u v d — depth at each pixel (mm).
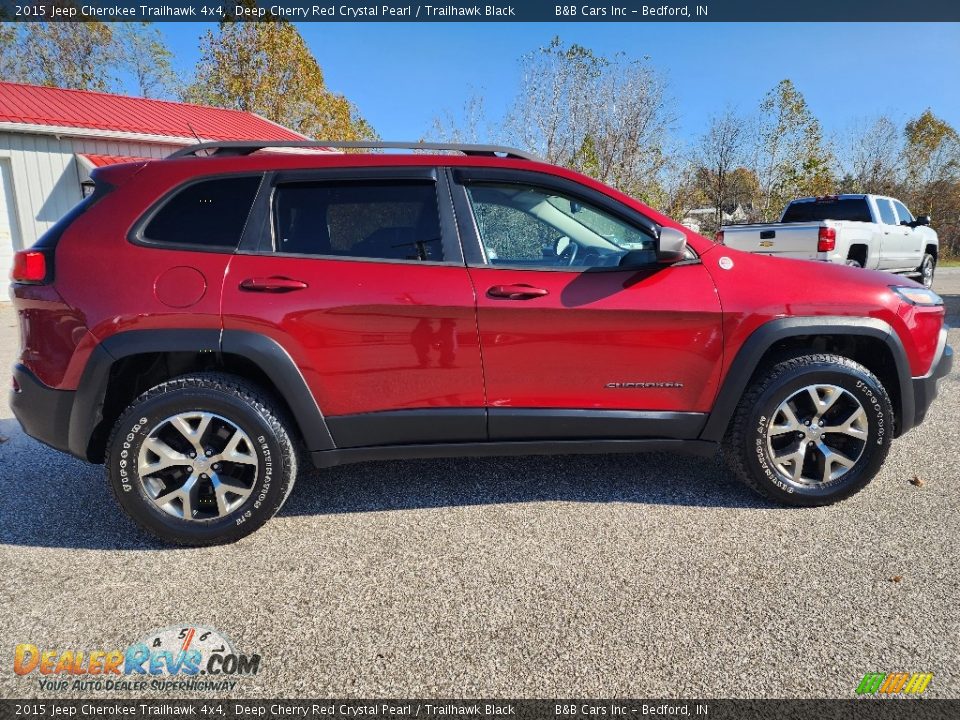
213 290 2629
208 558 2633
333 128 26562
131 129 13336
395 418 2795
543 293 2756
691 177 26922
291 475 2764
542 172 2895
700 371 2879
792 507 3023
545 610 2238
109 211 2717
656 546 2668
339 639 2102
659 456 3742
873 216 10227
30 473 3584
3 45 26797
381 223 2809
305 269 2701
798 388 2883
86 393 2611
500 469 3566
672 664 1953
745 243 9391
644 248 2924
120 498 2641
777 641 2045
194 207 2736
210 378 2674
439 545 2721
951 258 33656
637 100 21594
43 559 2625
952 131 34719
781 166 26312
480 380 2805
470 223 2838
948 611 2184
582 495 3203
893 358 2969
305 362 2688
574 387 2852
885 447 2951
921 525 2805
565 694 1841
